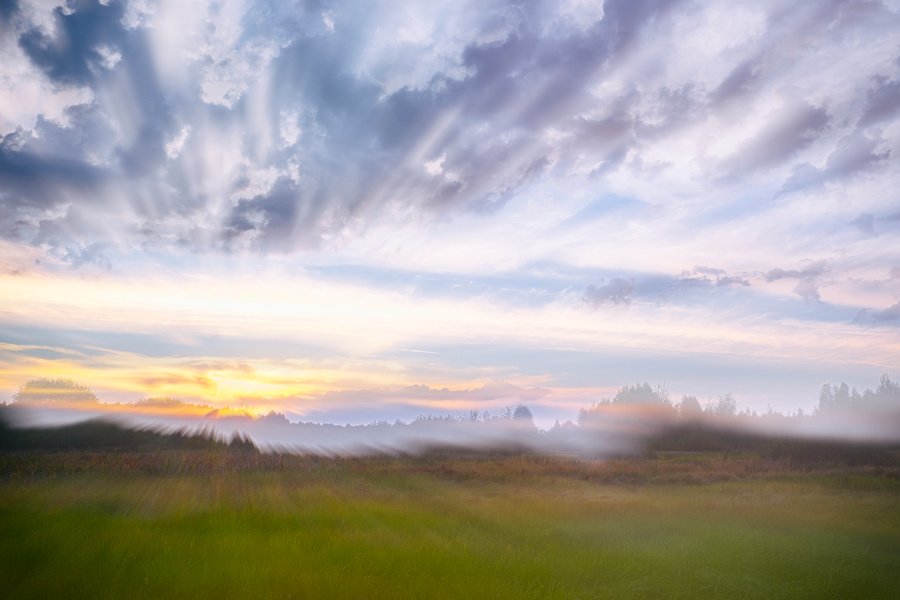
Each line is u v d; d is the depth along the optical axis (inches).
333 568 271.3
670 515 524.4
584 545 375.9
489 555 327.9
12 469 741.9
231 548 299.3
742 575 319.6
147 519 397.1
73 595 223.0
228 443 1380.4
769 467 1368.1
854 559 366.9
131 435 1387.8
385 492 673.6
